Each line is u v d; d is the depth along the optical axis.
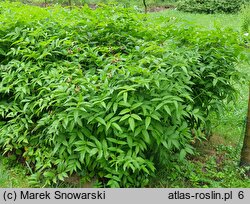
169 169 3.77
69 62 3.82
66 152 3.39
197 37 4.12
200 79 3.91
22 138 3.68
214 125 5.05
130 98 3.23
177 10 14.87
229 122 5.20
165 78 3.28
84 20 4.43
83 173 3.49
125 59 3.59
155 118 3.13
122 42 4.22
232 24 12.28
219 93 4.06
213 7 14.30
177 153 3.87
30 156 3.71
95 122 3.22
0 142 3.75
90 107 3.23
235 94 4.10
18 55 4.11
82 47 4.00
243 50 3.91
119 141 3.22
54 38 4.05
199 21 12.88
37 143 3.73
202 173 3.85
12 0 11.22
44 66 3.94
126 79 3.29
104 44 4.23
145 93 3.33
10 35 4.19
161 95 3.28
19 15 4.51
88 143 3.24
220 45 4.06
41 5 12.96
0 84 3.90
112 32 4.27
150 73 3.32
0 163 3.90
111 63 3.65
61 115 3.24
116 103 3.18
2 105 3.93
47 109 3.67
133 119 3.10
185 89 3.71
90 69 3.78
